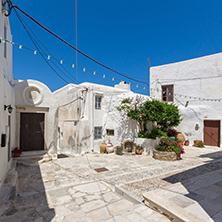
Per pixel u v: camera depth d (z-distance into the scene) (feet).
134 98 35.09
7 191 13.57
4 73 16.61
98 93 37.37
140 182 17.13
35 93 28.25
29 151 28.02
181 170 21.42
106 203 13.15
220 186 15.01
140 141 33.24
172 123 35.35
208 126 40.81
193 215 10.11
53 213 11.59
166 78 48.47
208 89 41.06
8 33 22.09
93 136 35.99
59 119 44.24
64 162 26.27
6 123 17.75
